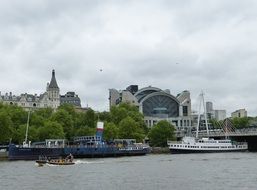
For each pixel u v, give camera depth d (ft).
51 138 627.46
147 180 288.51
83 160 500.74
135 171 349.82
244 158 503.61
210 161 456.45
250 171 338.34
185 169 362.53
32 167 396.78
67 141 652.07
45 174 332.80
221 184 264.31
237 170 347.56
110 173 336.29
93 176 316.40
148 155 618.85
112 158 542.16
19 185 270.26
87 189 250.78
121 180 290.35
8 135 589.32
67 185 269.03
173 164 419.54
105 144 586.86
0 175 326.65
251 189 242.17
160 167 385.70
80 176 317.22
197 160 475.72
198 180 285.84
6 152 574.97
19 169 376.27
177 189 245.86
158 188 250.57
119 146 597.52
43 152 519.19
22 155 508.12
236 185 258.78
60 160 425.69
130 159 513.86
